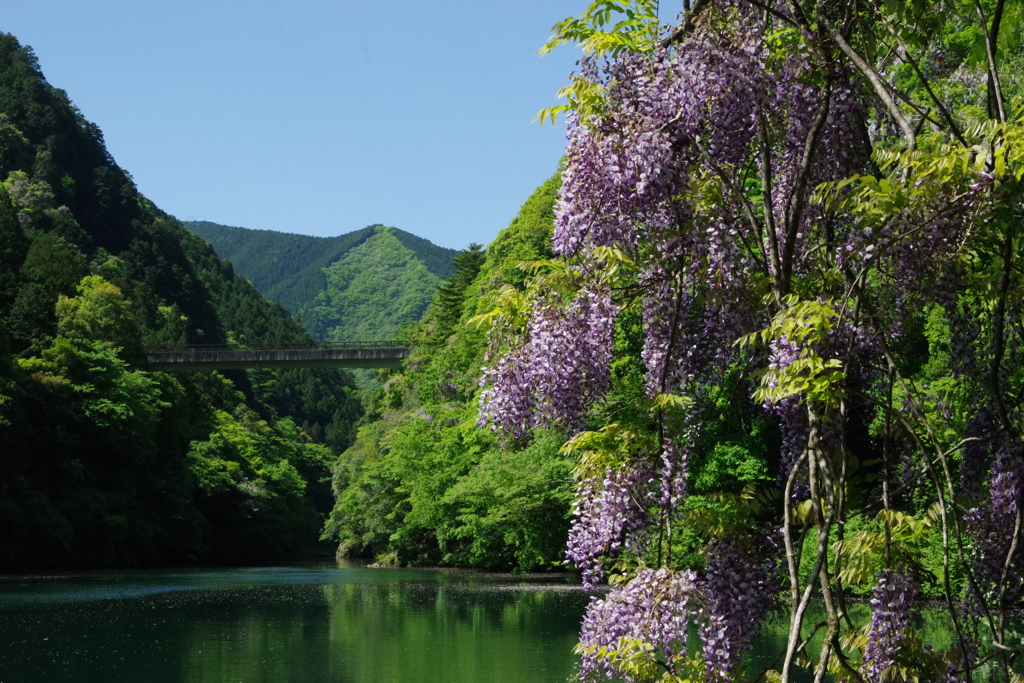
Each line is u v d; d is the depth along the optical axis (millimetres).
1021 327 4707
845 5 4629
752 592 4539
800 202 4367
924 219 4230
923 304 4516
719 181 4656
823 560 4074
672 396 4668
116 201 134375
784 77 4664
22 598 32031
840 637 4379
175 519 67062
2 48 137875
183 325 109750
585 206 4941
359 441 79875
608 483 4852
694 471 22641
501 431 5391
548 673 14836
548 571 41094
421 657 16703
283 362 77688
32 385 57094
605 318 5152
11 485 51625
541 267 5281
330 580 42438
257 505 78188
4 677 15078
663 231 4805
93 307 73750
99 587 38125
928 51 5301
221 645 18922
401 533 53406
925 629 12500
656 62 4621
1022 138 4000
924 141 4617
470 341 47062
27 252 79375
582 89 4660
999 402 4523
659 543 4781
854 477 4500
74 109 143250
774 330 4125
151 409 65500
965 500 4570
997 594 4664
